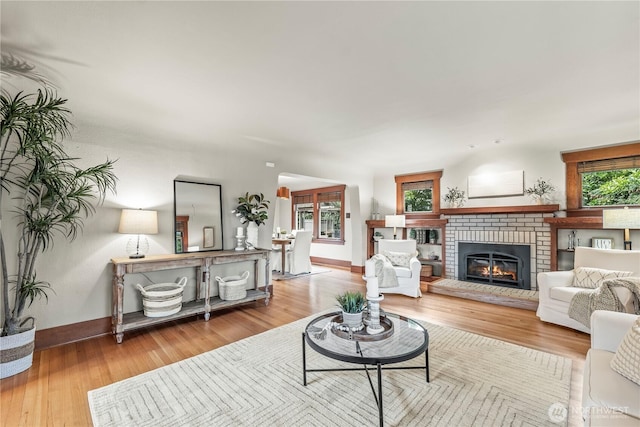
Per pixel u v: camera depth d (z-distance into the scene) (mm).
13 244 2766
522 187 4793
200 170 4082
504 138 4301
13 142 2738
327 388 2178
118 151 3338
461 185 5488
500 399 2031
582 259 3705
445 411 1906
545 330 3322
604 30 1816
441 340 3031
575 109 3162
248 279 4652
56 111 2648
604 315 1815
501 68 2297
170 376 2357
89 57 2119
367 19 1720
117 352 2799
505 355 2693
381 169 6605
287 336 3172
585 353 2740
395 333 2199
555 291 3465
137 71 2326
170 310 3338
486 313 3930
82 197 3088
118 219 3344
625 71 2332
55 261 2971
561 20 1726
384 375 2352
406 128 3812
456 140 4406
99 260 3225
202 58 2145
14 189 2768
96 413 1906
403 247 5375
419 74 2396
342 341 2051
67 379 2318
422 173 6051
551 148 4539
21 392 2139
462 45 1988
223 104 2990
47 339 2910
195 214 4031
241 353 2764
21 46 1975
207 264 3670
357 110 3176
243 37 1896
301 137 4168
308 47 2012
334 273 6816
